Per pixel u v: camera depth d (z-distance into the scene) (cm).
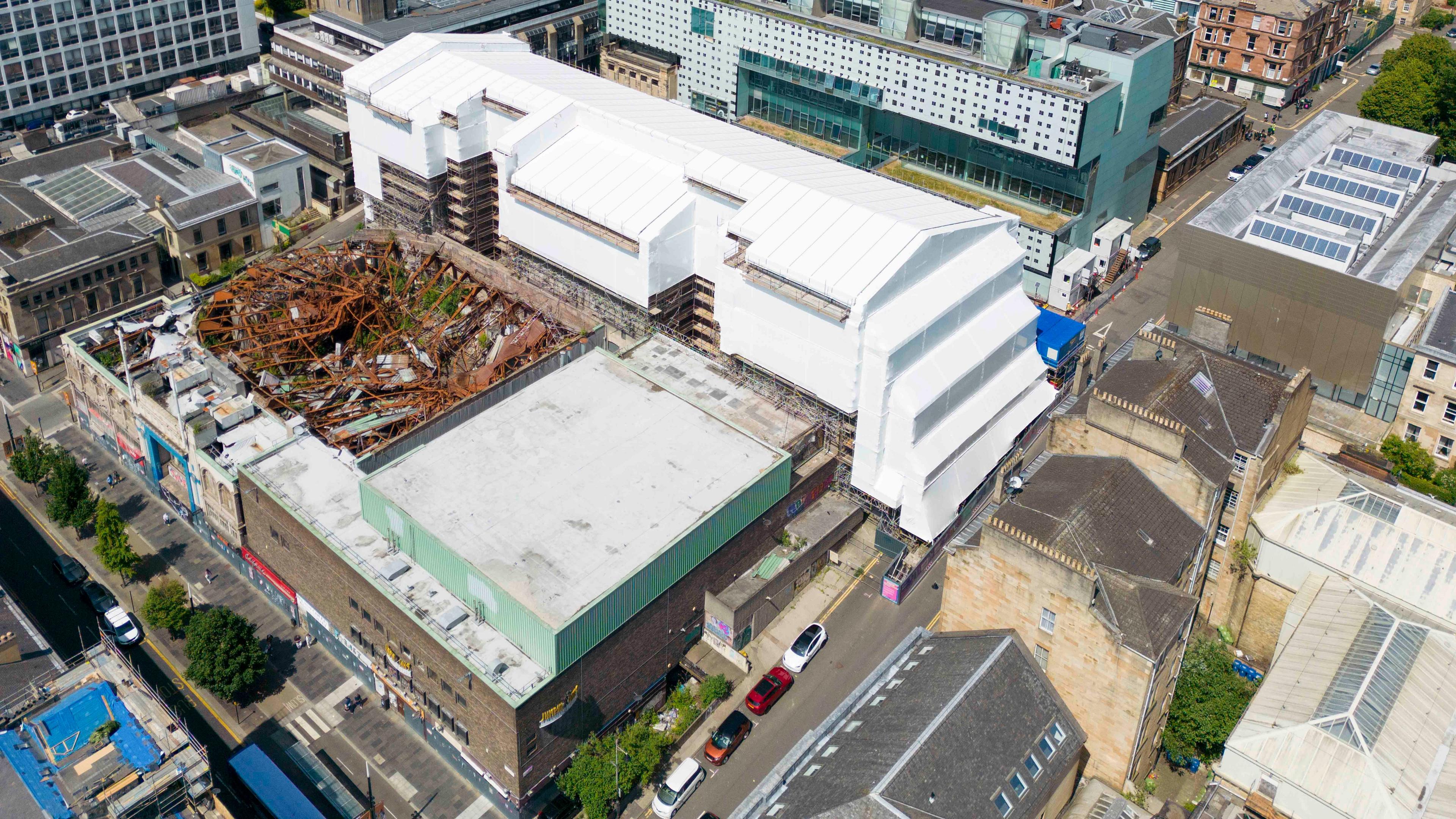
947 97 17238
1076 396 12575
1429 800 8362
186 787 7969
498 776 9700
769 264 12131
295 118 18888
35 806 7625
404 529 10306
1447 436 13238
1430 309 13875
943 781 8025
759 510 11250
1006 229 13262
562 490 10769
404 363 14038
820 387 12225
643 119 15012
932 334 12000
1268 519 10806
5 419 14238
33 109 19888
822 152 18838
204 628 10325
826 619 11738
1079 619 9156
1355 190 15450
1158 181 19612
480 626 9831
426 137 15675
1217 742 9762
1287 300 13788
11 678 8594
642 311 14262
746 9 18988
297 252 15650
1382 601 9944
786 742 10481
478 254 15725
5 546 12362
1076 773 9425
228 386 12662
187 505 12631
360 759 10288
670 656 10906
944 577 12281
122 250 15512
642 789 10100
